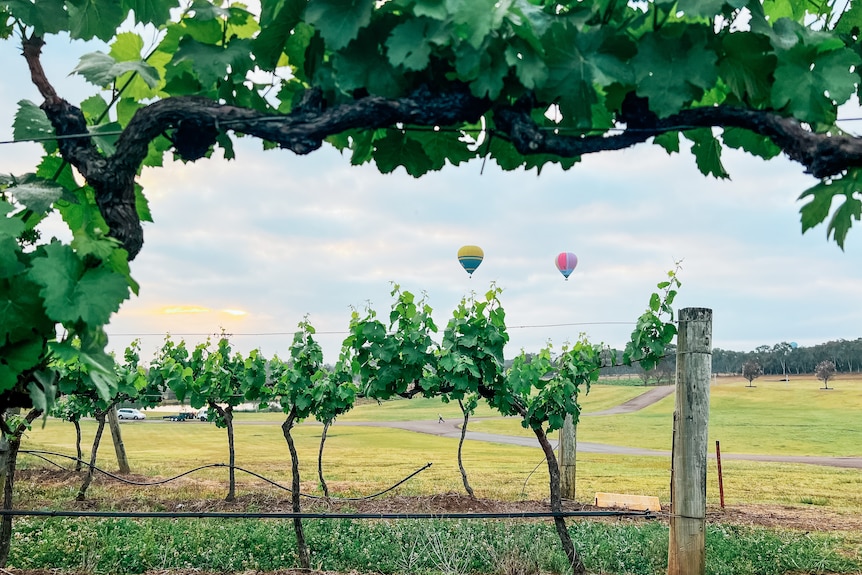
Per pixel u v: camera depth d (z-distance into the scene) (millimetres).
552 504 7551
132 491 13328
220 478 17062
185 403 13633
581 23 1495
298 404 11586
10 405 1656
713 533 9367
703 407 5590
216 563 7809
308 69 1699
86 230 1720
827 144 1490
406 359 8836
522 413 8188
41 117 1719
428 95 1604
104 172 1665
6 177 1673
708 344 5625
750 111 1600
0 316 1458
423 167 1900
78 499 12078
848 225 1608
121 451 17141
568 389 8117
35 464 17688
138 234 1729
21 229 1481
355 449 32469
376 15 1538
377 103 1589
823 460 29656
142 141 1673
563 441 12844
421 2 1430
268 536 8875
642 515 5555
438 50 1538
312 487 15109
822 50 1538
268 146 1816
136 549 7957
